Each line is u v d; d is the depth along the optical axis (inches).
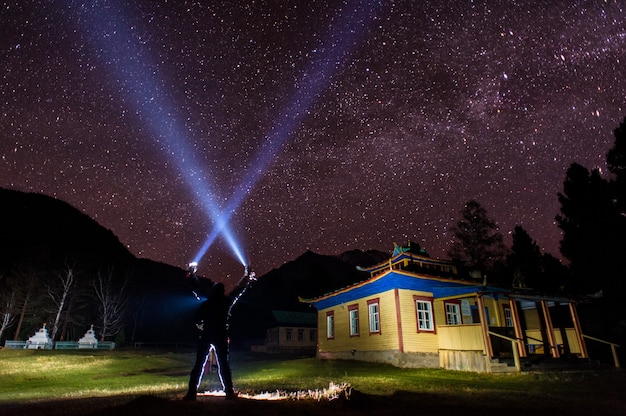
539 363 700.0
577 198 1232.2
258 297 3474.4
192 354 1338.6
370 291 965.2
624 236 1131.3
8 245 2338.8
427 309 899.4
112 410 262.1
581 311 1151.6
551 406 338.0
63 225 2933.1
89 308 2039.9
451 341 779.4
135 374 768.9
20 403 414.9
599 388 480.4
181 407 264.7
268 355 1483.8
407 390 452.4
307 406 280.8
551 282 1494.8
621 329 1068.5
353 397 296.0
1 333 1585.9
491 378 600.7
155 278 3110.2
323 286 3292.3
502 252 1859.0
